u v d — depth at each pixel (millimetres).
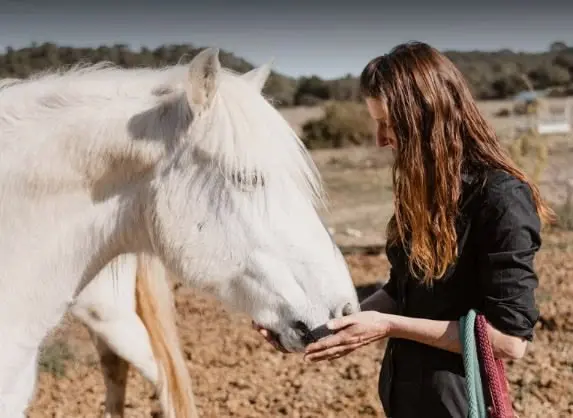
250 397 6176
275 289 2895
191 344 7566
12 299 2992
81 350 7320
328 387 6352
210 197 2916
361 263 10797
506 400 2525
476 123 2609
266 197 2895
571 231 12609
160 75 3107
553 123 23469
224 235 2916
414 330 2643
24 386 3150
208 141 2869
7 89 3107
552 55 61094
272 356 7242
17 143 2971
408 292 2783
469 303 2656
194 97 2809
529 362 6684
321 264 2916
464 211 2572
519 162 12297
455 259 2588
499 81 47656
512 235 2484
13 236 2975
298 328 2889
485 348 2514
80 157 2949
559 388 6074
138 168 2984
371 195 16875
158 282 4512
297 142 2969
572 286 9172
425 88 2588
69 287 3086
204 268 2959
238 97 2889
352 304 2924
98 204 3020
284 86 45312
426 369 2711
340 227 13586
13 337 3023
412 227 2609
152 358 4566
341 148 27672
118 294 4438
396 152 2684
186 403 4508
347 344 2732
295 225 2912
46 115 2998
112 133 2949
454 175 2553
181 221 2943
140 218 3043
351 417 5734
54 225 2990
